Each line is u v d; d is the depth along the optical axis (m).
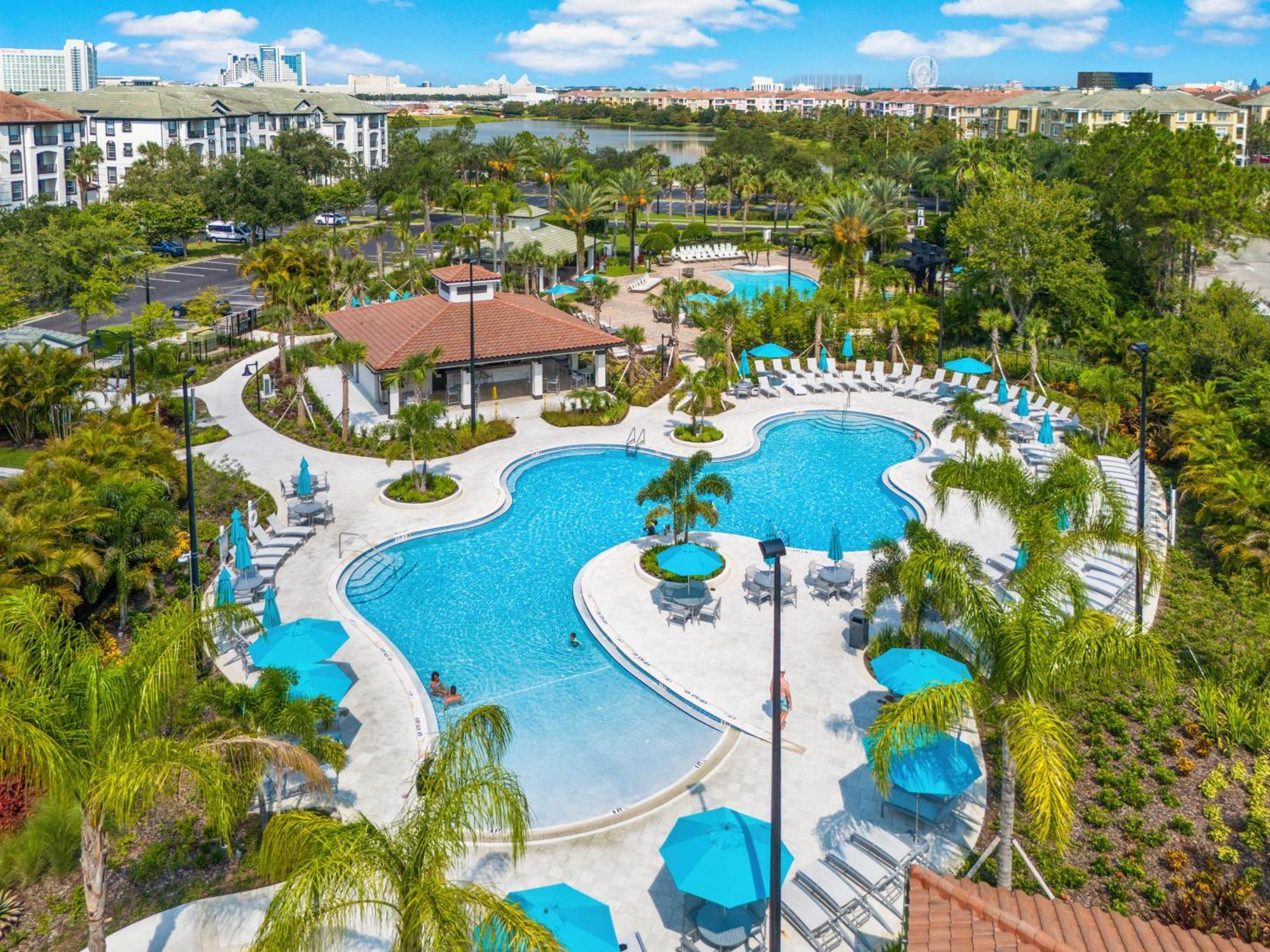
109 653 26.58
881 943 17.44
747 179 119.31
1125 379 48.91
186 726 22.53
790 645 27.78
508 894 16.53
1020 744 15.47
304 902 12.98
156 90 128.00
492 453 43.94
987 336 64.25
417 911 12.62
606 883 18.84
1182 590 31.09
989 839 20.03
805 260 102.25
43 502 28.20
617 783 22.23
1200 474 35.53
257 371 56.06
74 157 105.00
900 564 25.45
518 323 51.94
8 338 51.56
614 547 34.72
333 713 21.86
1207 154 63.88
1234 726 23.38
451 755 14.28
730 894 16.42
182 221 93.62
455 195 93.69
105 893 18.38
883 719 16.53
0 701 13.76
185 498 36.56
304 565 32.72
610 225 117.25
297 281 63.34
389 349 48.97
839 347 60.66
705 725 24.52
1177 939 14.95
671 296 56.31
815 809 20.91
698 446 45.44
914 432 47.72
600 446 45.50
